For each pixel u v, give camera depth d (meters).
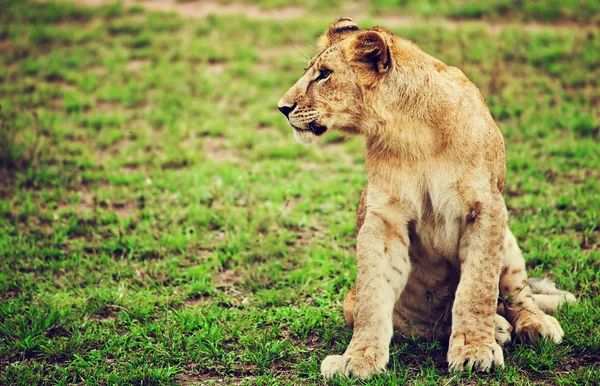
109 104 18.70
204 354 8.64
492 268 8.02
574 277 10.10
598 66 18.81
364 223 8.39
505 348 8.31
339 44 8.73
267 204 13.19
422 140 8.24
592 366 7.80
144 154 15.77
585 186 13.12
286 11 25.52
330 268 10.74
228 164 15.15
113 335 9.16
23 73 20.41
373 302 8.02
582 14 22.48
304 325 9.11
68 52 21.84
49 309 9.70
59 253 11.57
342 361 7.84
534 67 19.17
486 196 8.12
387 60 8.38
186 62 21.08
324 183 14.15
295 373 8.20
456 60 19.41
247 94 19.00
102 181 14.59
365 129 8.62
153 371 8.17
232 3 26.58
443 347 8.60
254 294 10.34
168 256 11.48
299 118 8.79
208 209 13.07
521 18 22.75
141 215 12.95
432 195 8.26
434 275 8.66
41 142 16.00
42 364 8.47
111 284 10.64
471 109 8.33
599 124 15.91
